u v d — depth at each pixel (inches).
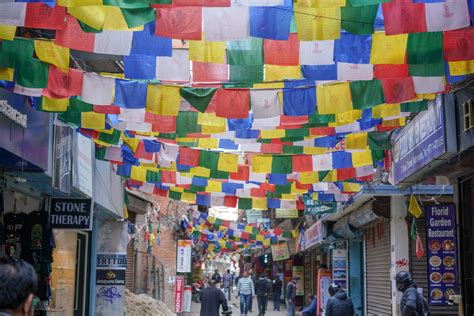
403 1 217.5
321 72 266.2
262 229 1098.7
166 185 558.6
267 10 222.2
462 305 398.3
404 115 342.6
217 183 529.3
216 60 244.1
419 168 377.1
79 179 402.6
